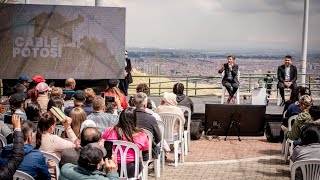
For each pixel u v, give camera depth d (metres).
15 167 4.17
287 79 12.88
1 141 6.05
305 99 7.32
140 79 20.75
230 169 8.27
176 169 8.18
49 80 13.91
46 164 4.86
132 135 5.70
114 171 4.10
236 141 10.60
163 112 8.23
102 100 6.59
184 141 9.20
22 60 13.51
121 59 13.85
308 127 5.69
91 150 3.91
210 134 10.77
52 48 13.60
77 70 13.73
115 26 13.76
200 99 15.09
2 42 13.41
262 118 10.63
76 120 5.78
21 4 13.39
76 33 13.65
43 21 13.51
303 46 16.52
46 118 5.23
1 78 13.44
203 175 7.83
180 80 16.02
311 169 5.36
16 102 6.79
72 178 3.91
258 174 7.96
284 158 8.88
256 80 14.76
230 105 10.55
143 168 5.99
